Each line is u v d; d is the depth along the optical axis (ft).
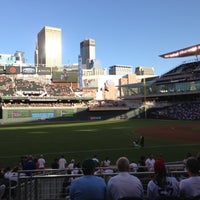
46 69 379.76
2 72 361.51
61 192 29.84
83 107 306.14
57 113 293.23
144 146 107.96
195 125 208.85
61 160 59.72
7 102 300.20
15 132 167.84
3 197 34.22
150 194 18.75
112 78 534.37
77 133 157.69
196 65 329.11
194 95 331.16
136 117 322.55
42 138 135.74
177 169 37.09
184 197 18.70
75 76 378.53
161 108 325.42
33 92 321.73
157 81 357.61
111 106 323.78
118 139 128.98
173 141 121.80
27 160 54.44
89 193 17.67
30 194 28.04
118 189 18.29
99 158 85.40
